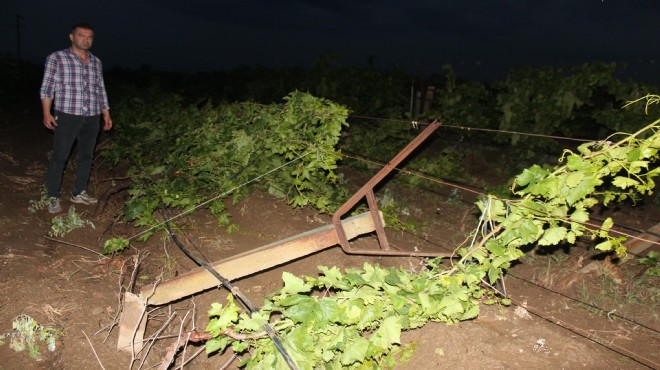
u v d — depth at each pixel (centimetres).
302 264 481
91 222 530
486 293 400
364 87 1088
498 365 331
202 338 308
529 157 883
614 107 923
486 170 909
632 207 670
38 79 1828
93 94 554
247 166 619
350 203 377
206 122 684
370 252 374
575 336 380
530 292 452
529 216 308
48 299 389
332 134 562
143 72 1781
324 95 1051
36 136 968
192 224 562
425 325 369
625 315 414
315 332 289
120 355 345
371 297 289
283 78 1273
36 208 553
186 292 340
